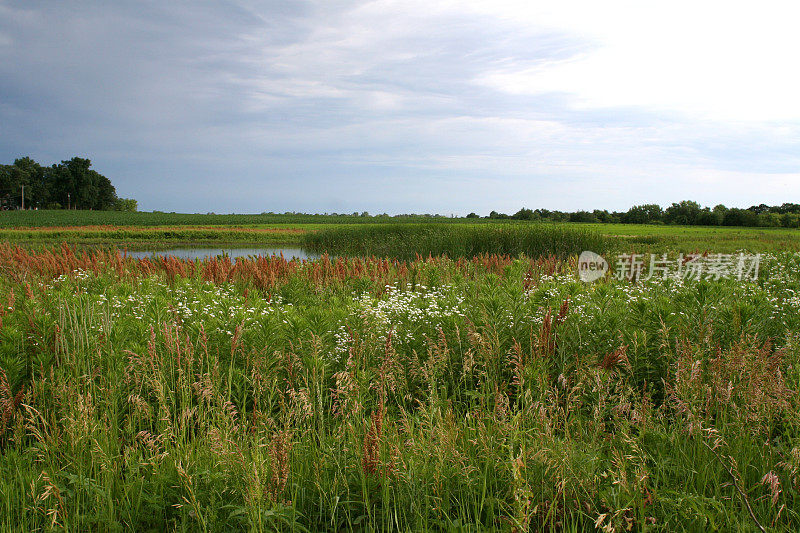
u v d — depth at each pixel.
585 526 2.76
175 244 34.28
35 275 9.75
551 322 4.97
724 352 4.22
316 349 4.44
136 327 5.05
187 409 3.56
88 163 125.88
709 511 2.68
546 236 19.11
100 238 37.09
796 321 5.11
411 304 6.62
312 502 2.97
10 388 3.94
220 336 5.03
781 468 3.14
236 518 2.77
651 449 3.36
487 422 3.64
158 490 3.02
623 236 28.25
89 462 3.28
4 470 3.23
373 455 2.97
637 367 4.47
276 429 3.59
